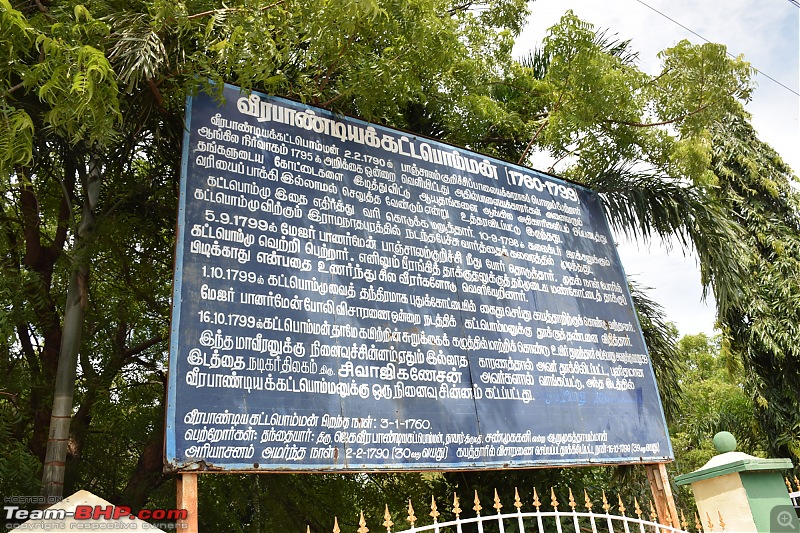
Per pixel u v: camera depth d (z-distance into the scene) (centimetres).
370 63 565
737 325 977
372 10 426
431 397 491
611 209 763
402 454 454
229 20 432
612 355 639
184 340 403
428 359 506
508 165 683
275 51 444
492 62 855
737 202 1022
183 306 413
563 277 654
